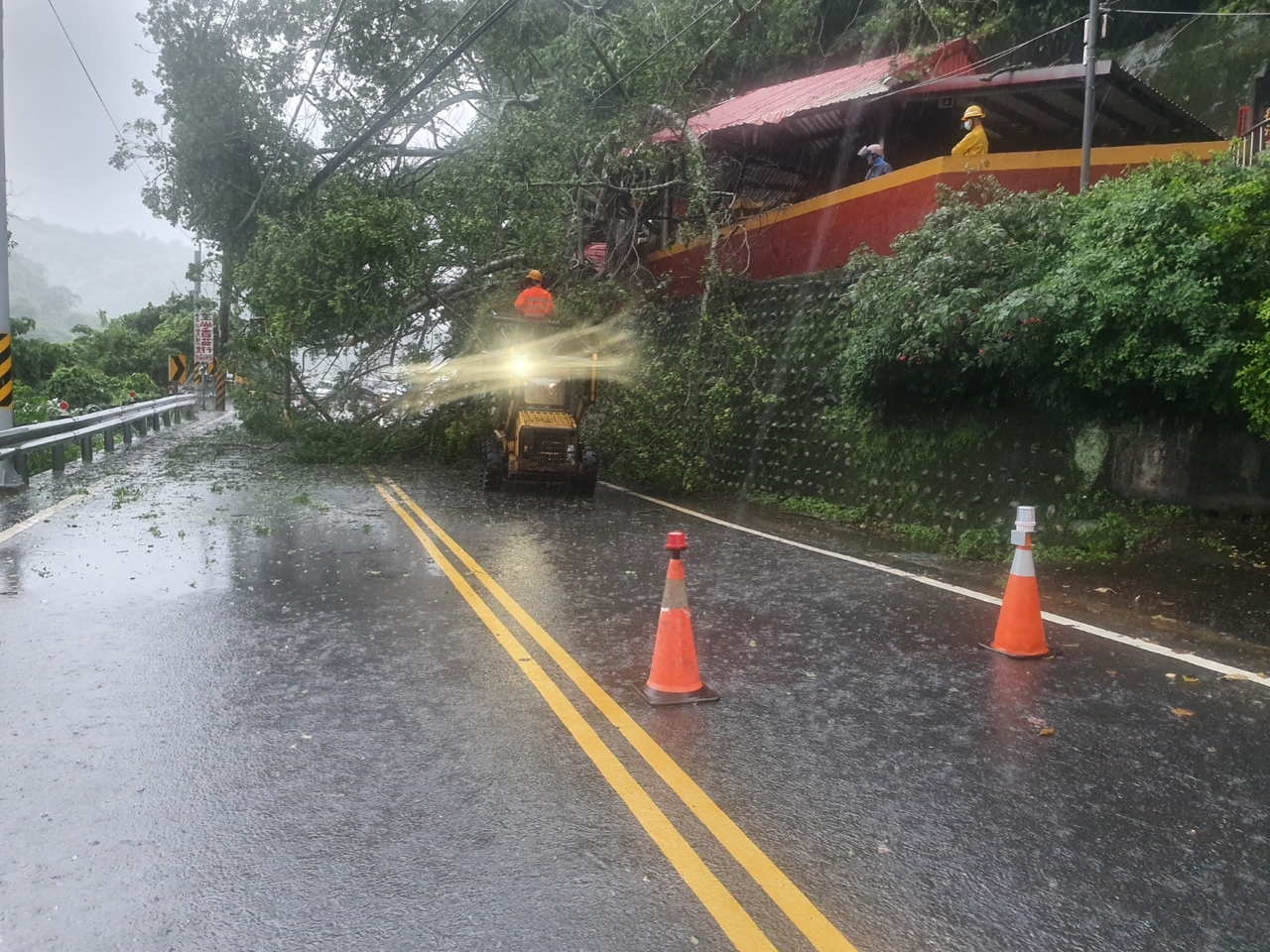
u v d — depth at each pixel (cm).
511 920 308
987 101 1630
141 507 1213
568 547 1006
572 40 1970
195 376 3897
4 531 1009
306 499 1307
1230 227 834
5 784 404
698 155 1681
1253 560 821
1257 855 358
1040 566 919
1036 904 322
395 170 2217
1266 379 757
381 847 355
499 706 511
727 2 1897
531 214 1797
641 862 347
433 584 813
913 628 693
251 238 2547
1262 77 1717
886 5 2078
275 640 632
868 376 1192
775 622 708
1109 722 498
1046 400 1023
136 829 367
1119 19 2178
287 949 291
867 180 1457
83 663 571
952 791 411
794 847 360
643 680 558
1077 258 941
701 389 1553
